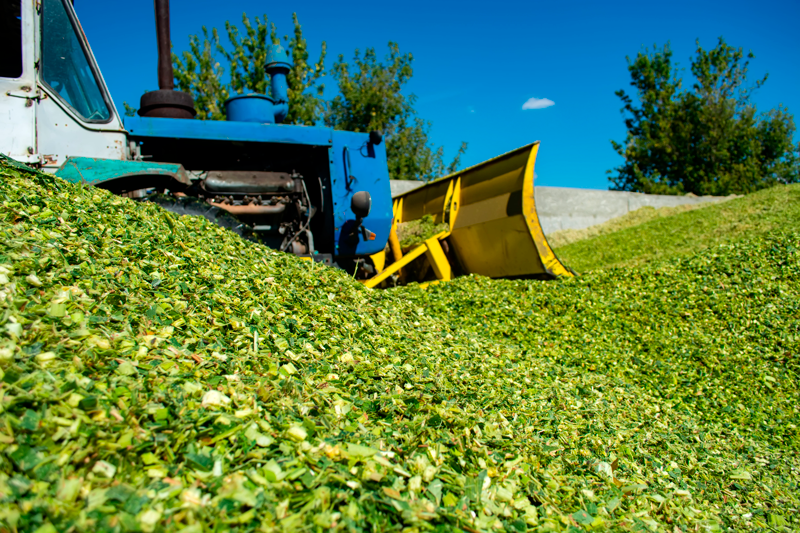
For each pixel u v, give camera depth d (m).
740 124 34.88
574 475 2.70
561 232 18.20
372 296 4.88
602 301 6.74
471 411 3.02
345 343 3.43
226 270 3.73
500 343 5.20
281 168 6.36
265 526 1.64
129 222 3.77
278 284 3.95
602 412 3.71
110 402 1.98
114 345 2.34
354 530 1.73
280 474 1.88
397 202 10.45
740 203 14.59
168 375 2.30
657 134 35.25
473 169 8.62
